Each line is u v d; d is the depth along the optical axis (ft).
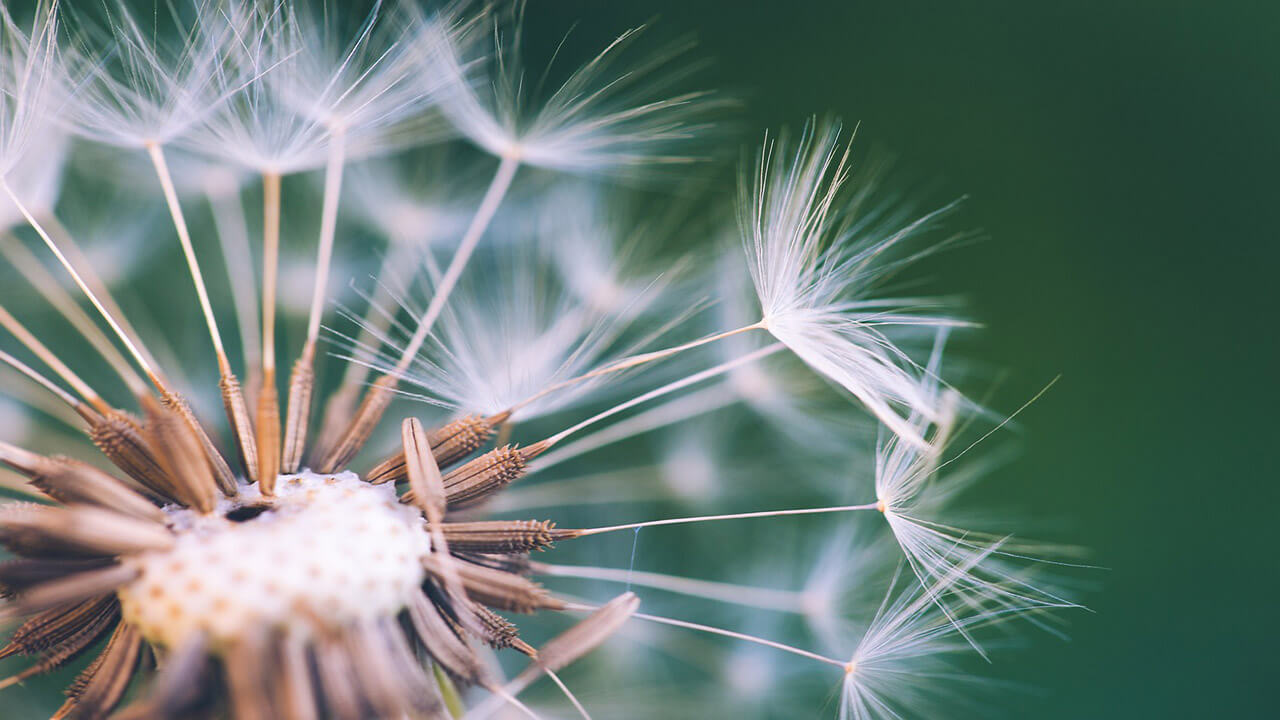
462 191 0.22
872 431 0.21
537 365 0.19
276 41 0.19
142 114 0.18
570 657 0.16
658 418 0.21
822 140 0.19
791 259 0.18
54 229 0.21
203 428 0.17
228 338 0.22
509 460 0.17
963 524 0.21
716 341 0.21
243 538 0.16
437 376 0.18
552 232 0.21
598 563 0.22
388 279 0.21
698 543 0.22
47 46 0.19
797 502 0.23
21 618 0.17
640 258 0.22
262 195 0.22
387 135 0.20
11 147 0.18
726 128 0.23
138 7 0.21
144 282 0.22
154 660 0.16
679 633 0.22
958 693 0.23
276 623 0.15
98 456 0.21
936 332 0.21
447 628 0.16
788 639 0.22
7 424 0.20
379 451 0.21
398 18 0.20
